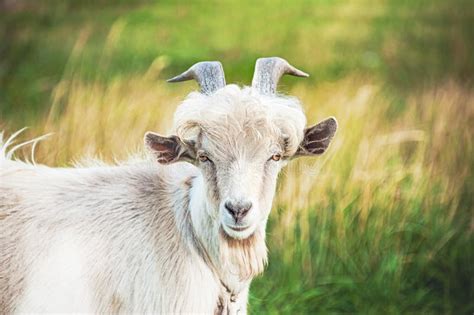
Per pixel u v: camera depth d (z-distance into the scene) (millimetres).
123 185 8102
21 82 18531
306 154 7707
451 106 15969
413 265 12102
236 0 32156
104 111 13586
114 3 29188
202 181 7547
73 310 7789
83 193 8102
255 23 28094
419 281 12008
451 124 14961
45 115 14789
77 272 7793
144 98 15086
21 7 25828
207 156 7211
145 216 7895
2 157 8508
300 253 11727
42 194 8125
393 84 20328
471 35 24844
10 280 7918
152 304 7641
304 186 12188
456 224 12672
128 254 7773
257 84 7781
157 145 7508
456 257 12242
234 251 7270
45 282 7832
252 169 7090
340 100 16453
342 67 22422
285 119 7250
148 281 7680
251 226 6984
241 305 7906
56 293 7801
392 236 12180
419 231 12383
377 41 25328
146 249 7762
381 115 15586
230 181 7023
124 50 23109
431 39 25031
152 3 30250
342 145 13438
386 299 11539
